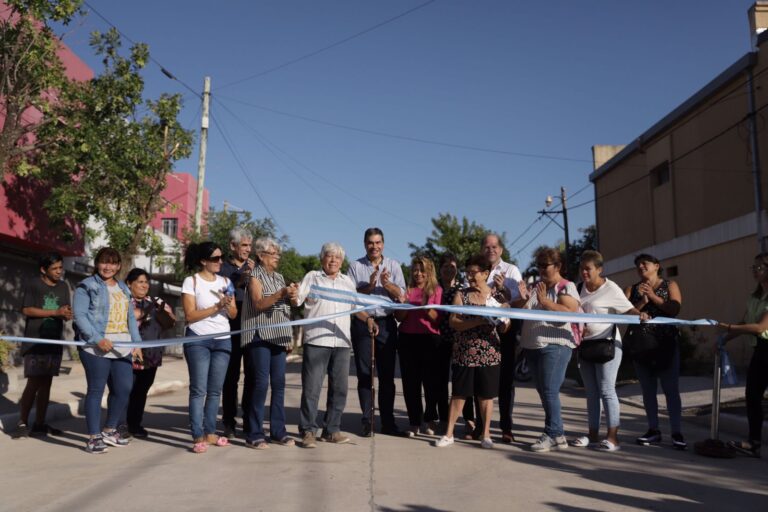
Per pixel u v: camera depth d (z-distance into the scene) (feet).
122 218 48.88
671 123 68.23
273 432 21.71
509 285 24.23
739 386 38.19
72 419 29.01
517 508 14.37
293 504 14.53
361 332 24.07
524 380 45.39
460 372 21.67
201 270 21.59
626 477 17.40
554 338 21.18
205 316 20.39
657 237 72.23
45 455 20.25
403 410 31.48
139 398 23.40
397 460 19.33
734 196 58.39
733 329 20.54
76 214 47.67
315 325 21.58
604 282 21.97
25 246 53.78
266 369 21.21
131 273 23.90
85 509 14.21
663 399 36.01
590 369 22.40
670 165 68.95
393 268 24.95
